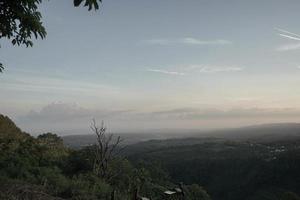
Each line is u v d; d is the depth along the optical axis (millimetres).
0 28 9391
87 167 28219
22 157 24203
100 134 29719
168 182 50125
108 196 18859
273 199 111375
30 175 19719
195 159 174250
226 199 135250
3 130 28812
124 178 30219
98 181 22938
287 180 124562
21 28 9406
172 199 19375
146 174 34500
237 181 142375
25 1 9000
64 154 29812
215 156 187125
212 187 146375
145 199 15828
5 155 23453
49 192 15961
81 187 19047
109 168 29859
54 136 34062
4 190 13242
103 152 29391
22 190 13961
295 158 133875
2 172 18938
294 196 107250
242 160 161625
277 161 140125
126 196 20875
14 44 9703
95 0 6387
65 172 26438
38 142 30125
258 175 136625
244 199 127188
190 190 50719
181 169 162625
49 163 26172
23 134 31016
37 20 9430
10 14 9195
